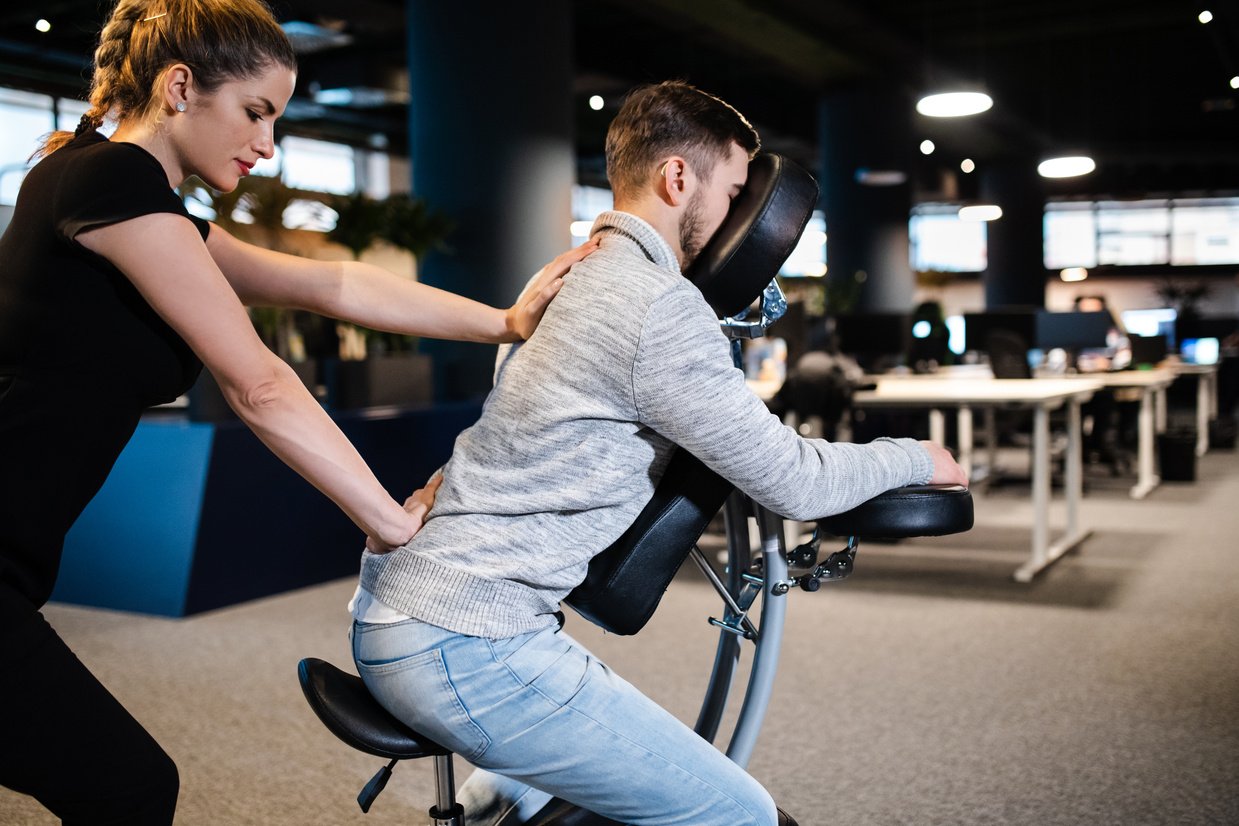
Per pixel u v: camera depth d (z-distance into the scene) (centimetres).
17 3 915
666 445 109
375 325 132
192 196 423
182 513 383
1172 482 704
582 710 104
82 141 100
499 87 585
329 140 1338
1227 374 1202
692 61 1214
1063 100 1493
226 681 302
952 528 117
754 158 118
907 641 340
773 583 127
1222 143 1739
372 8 831
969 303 2081
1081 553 479
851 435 768
